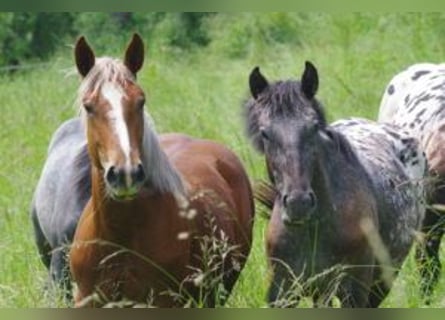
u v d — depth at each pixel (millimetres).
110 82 11000
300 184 11188
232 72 27062
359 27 26922
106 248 11367
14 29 32906
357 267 12094
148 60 28391
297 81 11742
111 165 10664
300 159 11258
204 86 25531
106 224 11297
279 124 11391
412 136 14312
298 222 11219
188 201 11742
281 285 12062
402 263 13555
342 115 21328
